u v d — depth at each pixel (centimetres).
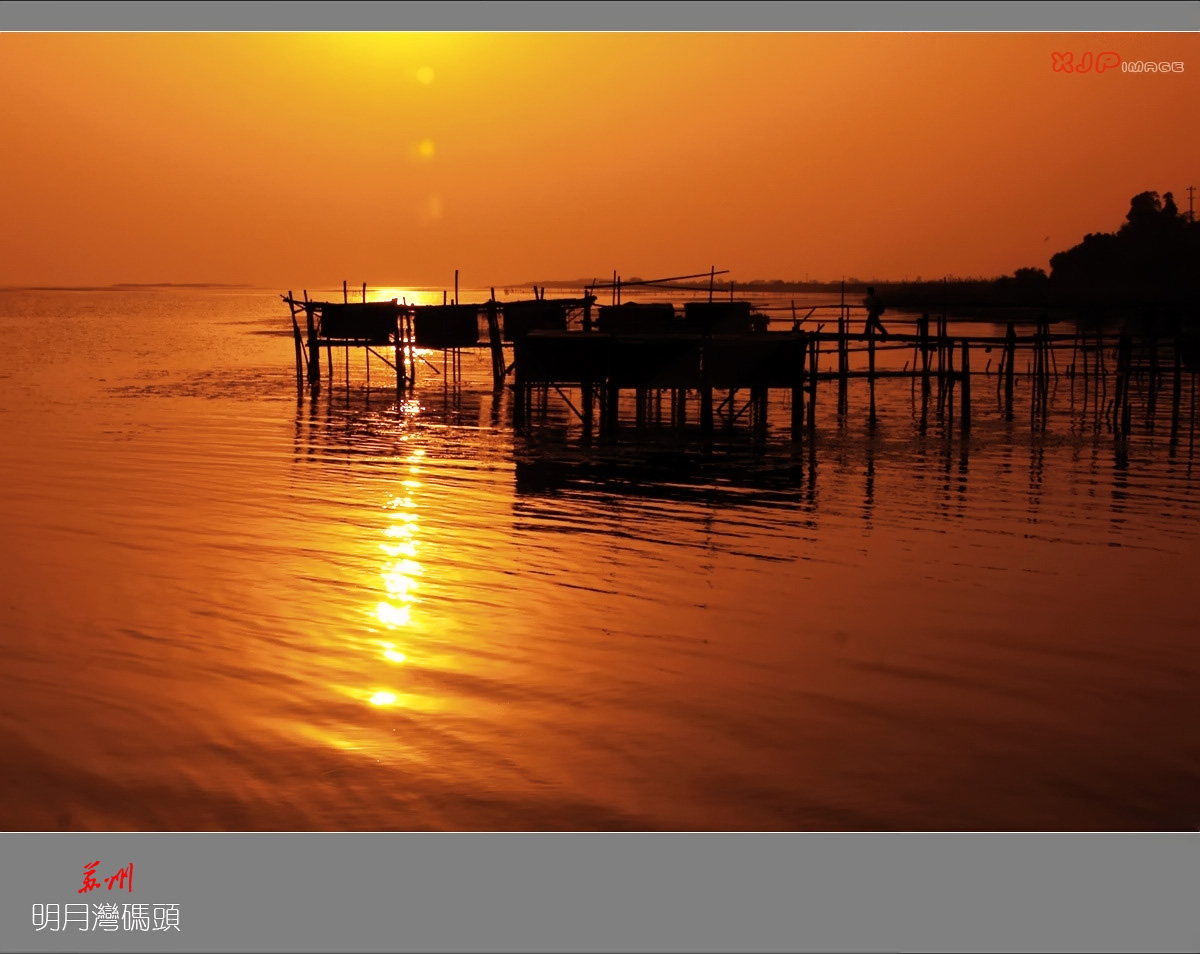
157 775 1020
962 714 1193
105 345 7931
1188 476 2666
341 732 1113
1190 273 11275
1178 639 1444
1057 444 3222
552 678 1267
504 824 959
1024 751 1107
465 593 1595
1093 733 1151
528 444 3164
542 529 2023
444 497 2320
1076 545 1944
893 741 1124
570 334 3366
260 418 3669
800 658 1352
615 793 1011
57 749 1065
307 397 4422
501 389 4625
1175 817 991
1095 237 12462
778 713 1185
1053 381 5188
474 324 4659
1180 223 12556
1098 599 1617
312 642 1367
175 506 2158
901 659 1355
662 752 1088
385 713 1159
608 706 1192
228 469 2609
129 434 3197
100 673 1253
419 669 1283
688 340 3291
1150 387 3997
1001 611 1556
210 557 1769
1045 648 1404
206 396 4369
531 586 1639
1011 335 3791
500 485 2481
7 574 1653
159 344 8162
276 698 1191
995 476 2659
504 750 1084
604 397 3356
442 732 1117
